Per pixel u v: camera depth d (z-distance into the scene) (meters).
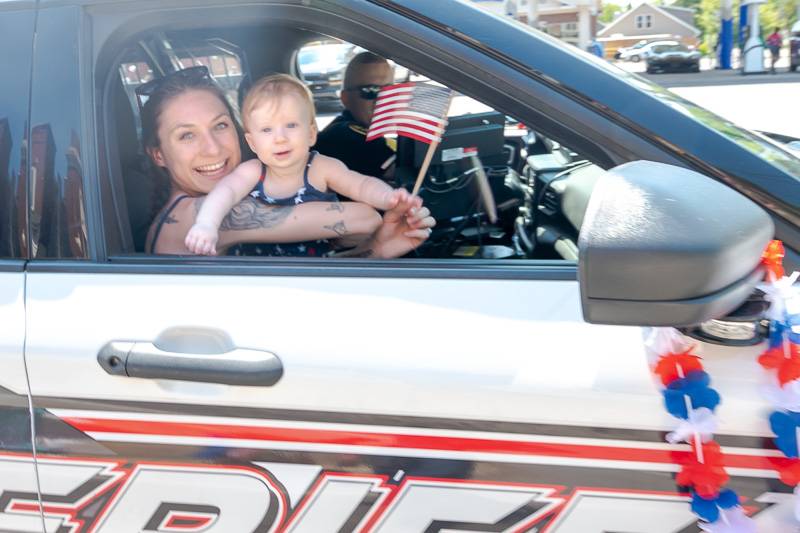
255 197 2.04
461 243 2.08
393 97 2.12
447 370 1.54
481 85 1.65
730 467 1.45
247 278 1.70
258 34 2.33
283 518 1.61
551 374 1.51
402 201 2.02
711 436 1.45
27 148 1.78
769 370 1.45
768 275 1.43
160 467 1.65
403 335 1.58
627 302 1.25
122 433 1.66
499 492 1.53
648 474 1.47
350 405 1.56
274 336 1.62
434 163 2.12
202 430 1.62
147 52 2.07
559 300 1.58
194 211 2.02
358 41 1.72
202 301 1.68
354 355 1.58
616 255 1.23
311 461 1.59
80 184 1.76
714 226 1.25
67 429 1.69
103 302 1.71
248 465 1.61
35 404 1.70
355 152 2.28
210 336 1.64
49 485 1.71
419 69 1.69
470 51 1.66
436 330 1.58
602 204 1.29
